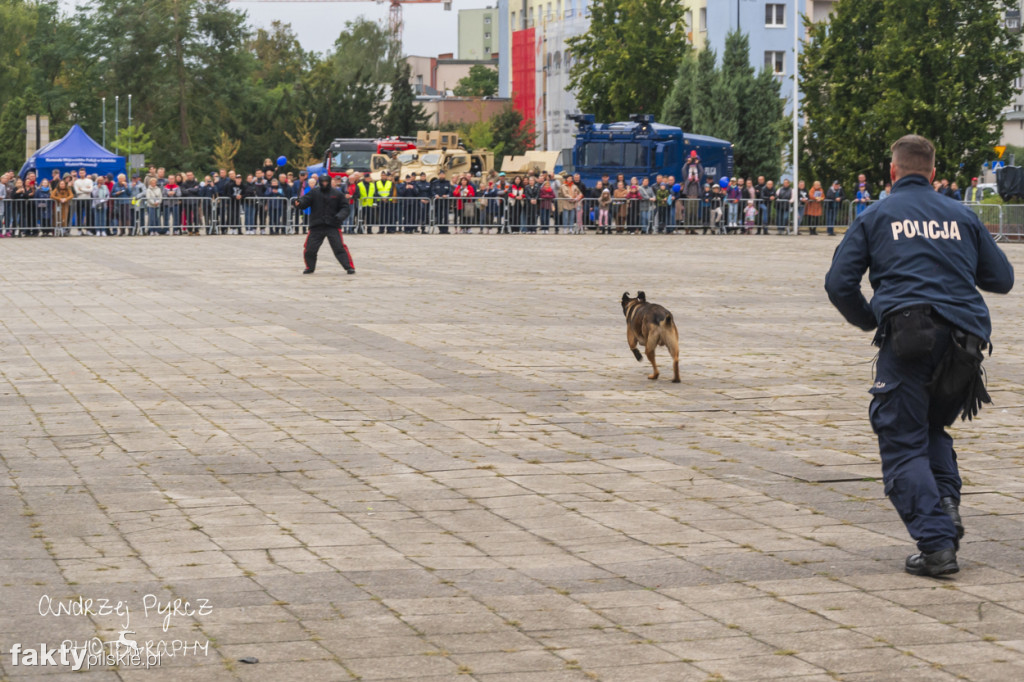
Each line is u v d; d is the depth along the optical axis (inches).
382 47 3668.8
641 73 2418.8
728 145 1711.4
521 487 276.2
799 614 193.5
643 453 312.8
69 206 1279.5
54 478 281.1
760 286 774.5
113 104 3336.6
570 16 3309.5
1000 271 219.6
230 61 3169.3
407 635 183.5
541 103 3474.4
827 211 1480.1
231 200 1327.5
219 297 687.7
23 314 602.9
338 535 236.8
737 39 2143.2
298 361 460.4
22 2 3614.7
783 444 324.8
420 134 1827.0
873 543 233.8
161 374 428.1
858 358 480.1
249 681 165.6
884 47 1663.4
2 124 3105.3
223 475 285.1
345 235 1338.6
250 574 212.2
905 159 223.3
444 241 1242.0
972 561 222.5
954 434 337.1
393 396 390.0
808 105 1892.2
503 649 178.1
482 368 447.8
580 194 1425.9
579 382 420.2
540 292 725.3
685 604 198.1
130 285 754.8
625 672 169.8
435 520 248.5
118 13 3120.1
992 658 175.5
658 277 834.2
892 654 176.9
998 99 1652.3
